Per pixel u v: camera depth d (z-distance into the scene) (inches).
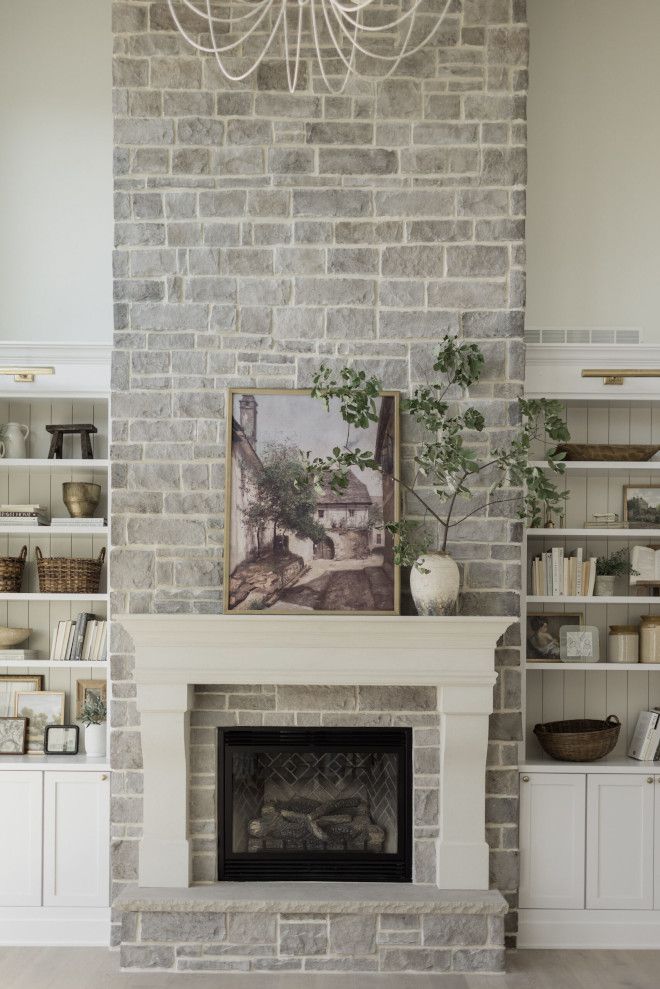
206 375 179.6
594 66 207.3
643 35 207.5
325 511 176.7
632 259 205.5
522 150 180.7
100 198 207.2
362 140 180.9
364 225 180.5
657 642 192.1
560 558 191.9
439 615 169.2
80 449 203.6
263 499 176.9
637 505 200.4
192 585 177.3
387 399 177.9
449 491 175.3
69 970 165.2
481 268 180.4
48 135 207.5
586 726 194.9
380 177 180.7
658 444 201.9
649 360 184.7
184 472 178.7
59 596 188.9
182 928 166.4
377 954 166.4
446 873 172.1
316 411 178.4
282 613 174.6
